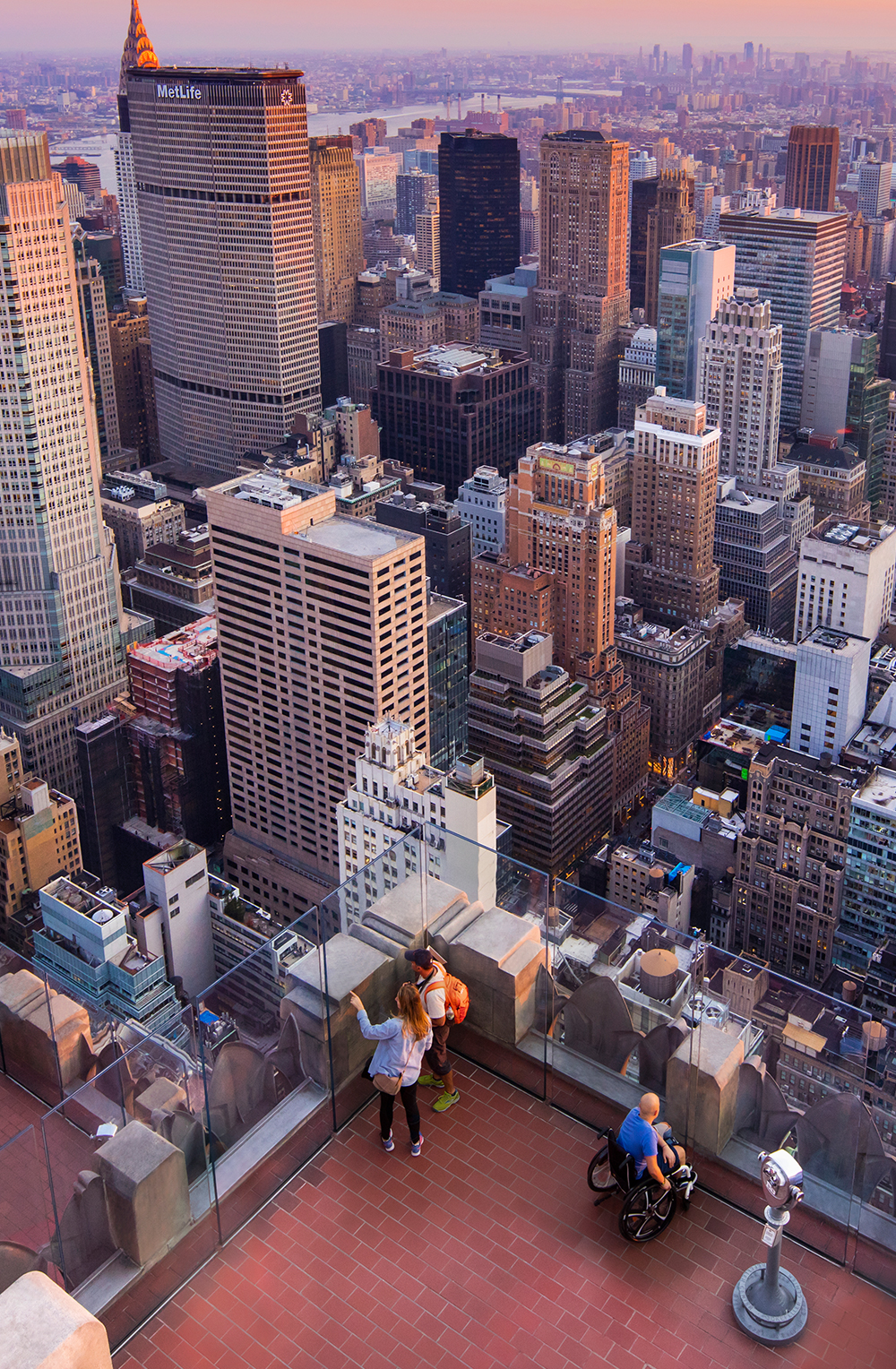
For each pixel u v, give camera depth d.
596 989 42.00
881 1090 37.91
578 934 42.66
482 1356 35.69
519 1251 38.66
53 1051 44.28
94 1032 42.94
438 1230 39.34
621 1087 42.53
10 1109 45.53
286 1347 36.16
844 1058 38.59
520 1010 43.75
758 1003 40.69
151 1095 38.53
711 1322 36.59
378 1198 40.38
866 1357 35.97
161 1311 37.28
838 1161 38.62
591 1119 42.91
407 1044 40.44
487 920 44.53
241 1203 39.84
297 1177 41.06
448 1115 43.25
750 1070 39.91
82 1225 37.34
